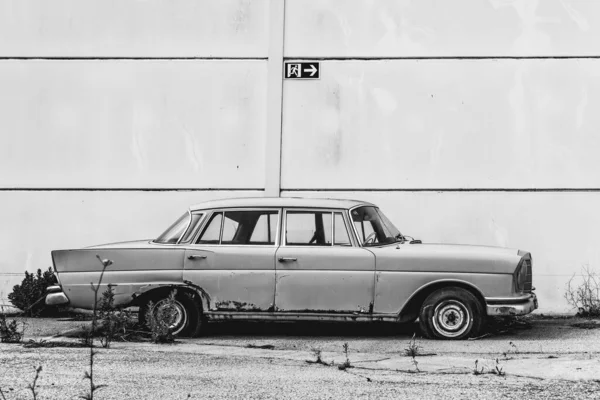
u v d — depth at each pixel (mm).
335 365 7789
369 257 9523
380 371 7469
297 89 13273
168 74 13398
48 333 10070
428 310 9570
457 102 13078
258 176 13234
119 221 13344
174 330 9703
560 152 12906
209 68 13359
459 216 12984
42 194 13398
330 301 9531
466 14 13156
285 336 9969
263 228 9766
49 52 13492
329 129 13219
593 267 12766
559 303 12742
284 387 6652
